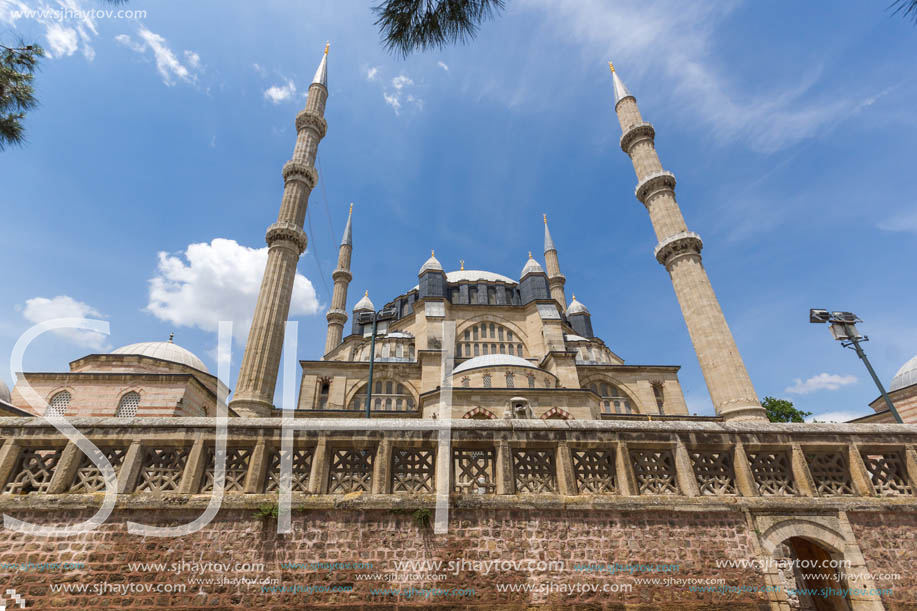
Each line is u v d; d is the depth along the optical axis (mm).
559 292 67500
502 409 30125
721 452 10703
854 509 9977
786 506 9938
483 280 54781
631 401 45250
